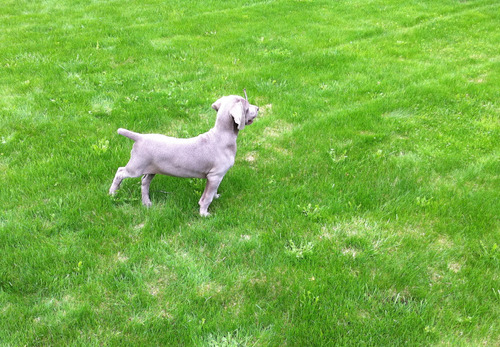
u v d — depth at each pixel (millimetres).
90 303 1546
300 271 1646
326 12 4684
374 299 1581
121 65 3061
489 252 1723
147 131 2334
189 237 1759
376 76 2951
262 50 3424
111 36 3672
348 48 3520
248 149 2246
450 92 2736
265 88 2770
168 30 3873
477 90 2758
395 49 3504
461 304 1568
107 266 1650
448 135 2354
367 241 1746
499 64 3203
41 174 1993
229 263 1679
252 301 1564
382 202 1942
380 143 2289
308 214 1852
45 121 2355
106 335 1470
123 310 1535
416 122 2459
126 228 1789
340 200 1924
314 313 1532
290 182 2047
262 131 2391
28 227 1754
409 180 2033
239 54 3338
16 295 1551
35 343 1448
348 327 1499
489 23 4289
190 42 3562
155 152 1736
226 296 1579
